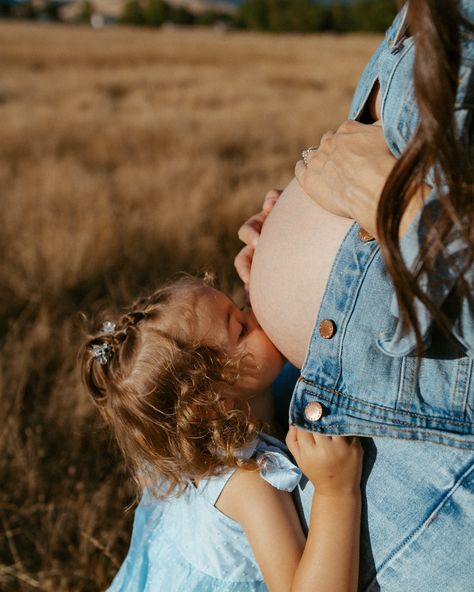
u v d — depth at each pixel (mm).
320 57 34031
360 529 1336
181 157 8367
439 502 1236
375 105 1408
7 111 12078
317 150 1374
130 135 9891
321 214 1424
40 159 8297
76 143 9648
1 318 4422
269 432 1755
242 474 1567
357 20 76188
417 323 1079
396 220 1073
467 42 1042
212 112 12602
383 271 1248
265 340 1728
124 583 1922
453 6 940
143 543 1896
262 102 14891
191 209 5953
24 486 2928
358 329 1273
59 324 4250
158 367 1659
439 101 961
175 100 15109
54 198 6270
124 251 5129
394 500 1288
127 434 1751
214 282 2025
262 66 27531
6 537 2771
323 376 1327
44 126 10406
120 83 19172
